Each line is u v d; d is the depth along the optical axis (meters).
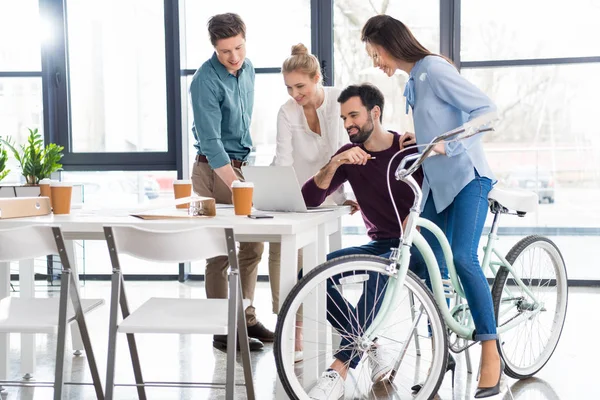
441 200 2.72
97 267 5.86
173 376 3.18
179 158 5.60
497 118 2.47
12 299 2.63
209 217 2.54
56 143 5.75
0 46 5.78
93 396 2.89
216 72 3.59
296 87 3.18
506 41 5.31
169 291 5.26
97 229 2.40
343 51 5.50
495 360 2.67
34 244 2.30
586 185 5.46
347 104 2.87
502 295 2.99
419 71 2.72
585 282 5.27
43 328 2.32
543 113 5.42
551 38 5.27
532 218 5.63
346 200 3.36
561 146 5.44
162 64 5.66
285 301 2.34
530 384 3.01
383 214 2.97
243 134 3.78
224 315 2.35
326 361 2.75
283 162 3.34
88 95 5.73
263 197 2.85
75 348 3.53
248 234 2.46
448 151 2.59
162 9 5.62
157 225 2.37
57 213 2.69
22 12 5.77
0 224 2.48
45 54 5.64
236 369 3.30
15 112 5.82
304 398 2.37
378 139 2.96
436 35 5.36
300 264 3.66
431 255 2.57
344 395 2.84
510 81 5.41
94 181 5.85
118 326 2.24
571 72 5.34
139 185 5.85
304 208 2.78
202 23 5.62
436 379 2.51
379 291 2.77
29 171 4.28
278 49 5.58
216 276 3.65
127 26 5.67
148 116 5.70
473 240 2.67
